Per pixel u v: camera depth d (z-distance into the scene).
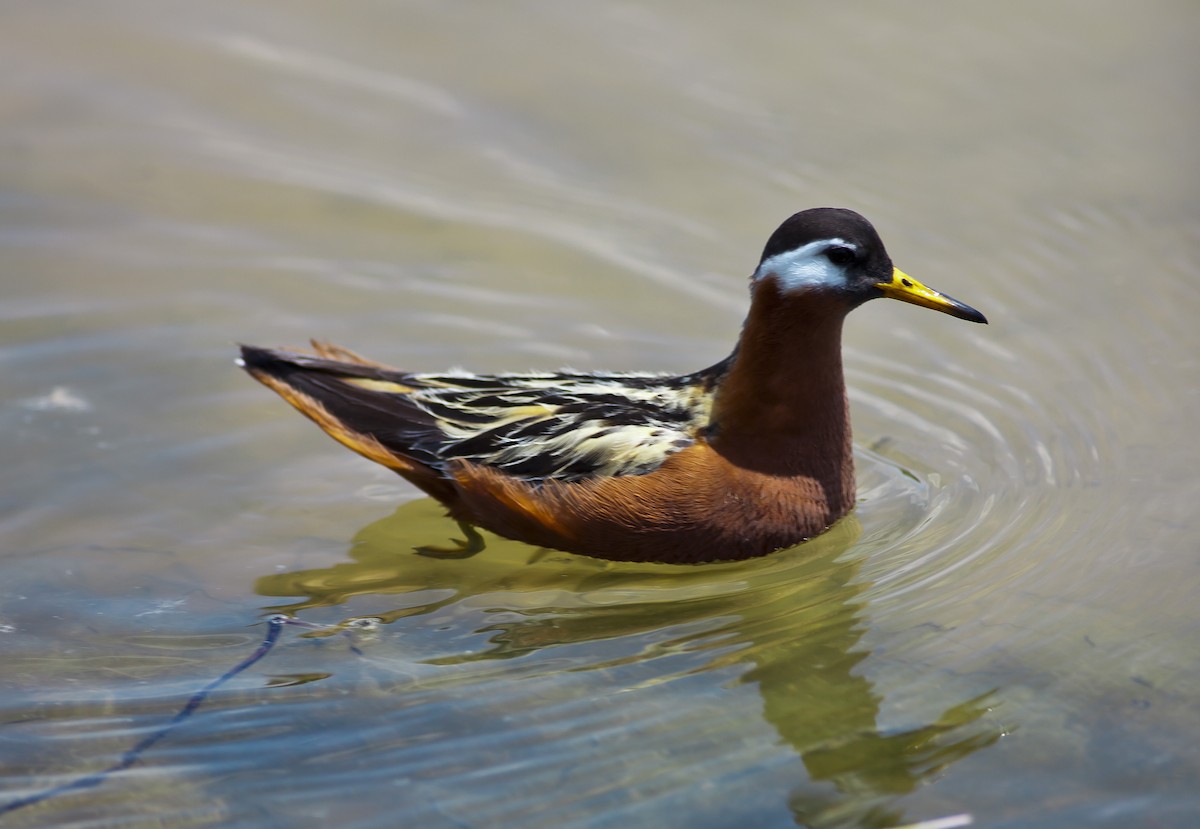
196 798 9.12
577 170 16.88
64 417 13.66
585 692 10.16
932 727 9.71
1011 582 11.27
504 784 9.22
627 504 11.59
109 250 15.72
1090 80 18.05
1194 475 12.45
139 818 8.96
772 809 8.97
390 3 19.42
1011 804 9.00
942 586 11.30
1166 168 16.62
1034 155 16.86
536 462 11.86
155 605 11.34
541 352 14.52
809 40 18.89
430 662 10.55
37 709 9.98
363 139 17.33
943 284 15.02
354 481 13.20
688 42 18.86
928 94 17.84
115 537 12.24
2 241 15.68
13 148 16.92
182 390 14.12
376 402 12.46
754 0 19.56
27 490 12.73
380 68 18.42
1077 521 11.96
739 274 15.41
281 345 14.55
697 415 11.86
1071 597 11.02
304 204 16.45
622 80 18.14
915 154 16.89
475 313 15.05
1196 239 15.61
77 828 8.88
